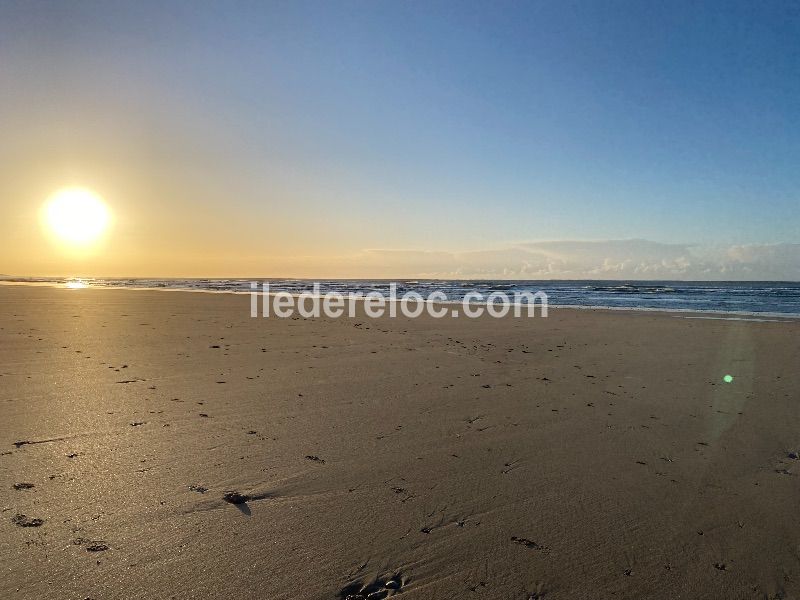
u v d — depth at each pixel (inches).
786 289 2127.2
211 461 173.5
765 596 116.0
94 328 472.7
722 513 151.4
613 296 1451.8
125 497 146.4
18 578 109.7
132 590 108.0
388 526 138.0
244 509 143.6
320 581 114.4
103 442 186.5
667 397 277.0
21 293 1048.2
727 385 305.4
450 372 323.9
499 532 137.8
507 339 478.6
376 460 181.0
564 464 183.2
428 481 165.8
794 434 219.9
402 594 112.3
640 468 181.8
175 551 122.2
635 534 139.1
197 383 274.5
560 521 144.3
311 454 183.6
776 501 159.5
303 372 311.0
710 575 122.9
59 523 131.5
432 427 217.2
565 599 113.3
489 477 170.6
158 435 195.6
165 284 2394.2
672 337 504.4
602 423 229.8
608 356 396.2
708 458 192.4
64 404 229.3
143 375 288.2
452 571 120.8
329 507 146.7
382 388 279.0
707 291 1866.4
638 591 116.6
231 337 442.3
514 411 243.9
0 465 164.1
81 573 112.3
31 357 328.2
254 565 118.6
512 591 115.0
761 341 480.1
